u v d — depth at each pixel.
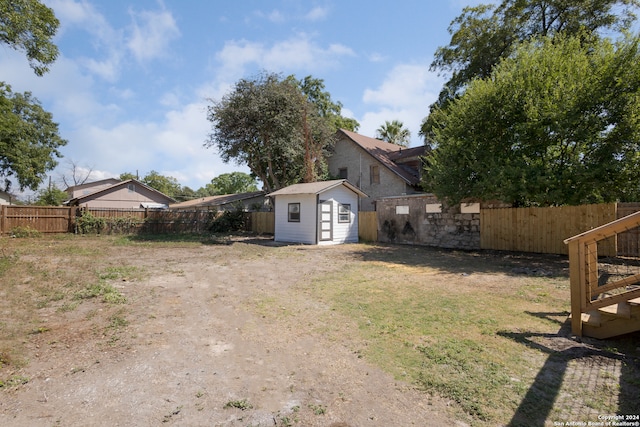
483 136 12.65
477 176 12.58
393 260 10.78
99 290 6.29
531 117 10.83
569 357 3.52
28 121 29.48
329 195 16.38
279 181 26.48
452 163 13.07
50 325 4.51
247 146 23.56
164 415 2.55
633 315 3.73
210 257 11.32
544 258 10.80
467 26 19.89
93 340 4.04
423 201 15.37
